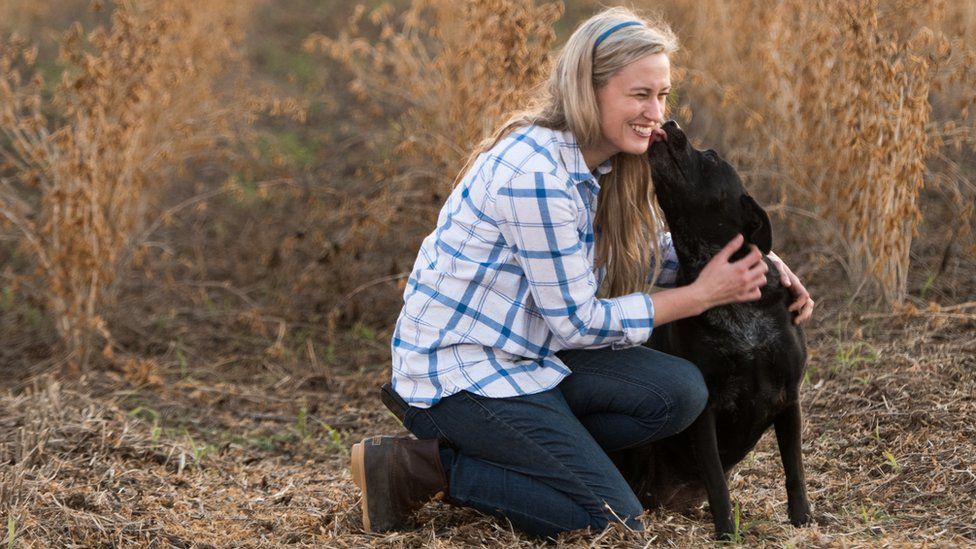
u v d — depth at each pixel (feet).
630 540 16.51
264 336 34.19
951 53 30.35
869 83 29.19
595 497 16.78
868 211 30.25
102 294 33.19
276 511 20.01
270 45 58.85
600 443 17.84
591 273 16.75
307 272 35.19
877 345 27.73
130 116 31.96
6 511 18.37
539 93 17.85
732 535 17.01
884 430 22.57
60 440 22.85
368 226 34.50
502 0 28.94
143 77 32.40
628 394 17.06
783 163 34.06
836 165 31.32
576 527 16.98
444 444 17.72
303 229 38.83
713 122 42.57
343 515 18.89
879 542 16.34
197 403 28.89
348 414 28.09
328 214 39.70
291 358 32.48
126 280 38.06
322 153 47.62
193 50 38.73
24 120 32.12
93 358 31.89
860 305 30.78
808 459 22.00
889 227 29.32
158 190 38.83
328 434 26.84
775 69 33.12
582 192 16.97
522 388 16.90
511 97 28.58
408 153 34.35
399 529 18.12
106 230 31.60
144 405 28.40
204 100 38.91
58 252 30.89
